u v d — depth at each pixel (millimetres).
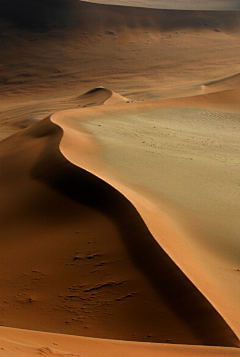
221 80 72000
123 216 12227
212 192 16953
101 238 11477
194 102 38250
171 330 7867
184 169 19922
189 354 6574
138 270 9703
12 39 93688
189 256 10664
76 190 14781
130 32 101750
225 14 115062
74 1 108688
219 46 98750
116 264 10148
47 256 11430
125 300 8898
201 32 106750
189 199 15664
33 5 105625
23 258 11688
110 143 23344
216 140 28250
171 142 26062
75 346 6723
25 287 10281
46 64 84688
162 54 92125
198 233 12781
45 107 59125
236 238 12805
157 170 19125
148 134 27781
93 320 8516
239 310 8594
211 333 7574
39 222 13695
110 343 7195
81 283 9883
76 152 19703
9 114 58094
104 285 9578
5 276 10984
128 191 14703
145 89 70562
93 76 79688
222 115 35719
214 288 9195
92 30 99812
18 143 24219
